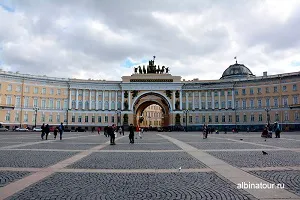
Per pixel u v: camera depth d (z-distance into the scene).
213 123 108.00
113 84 112.69
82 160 17.81
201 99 110.50
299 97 92.12
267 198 9.09
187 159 18.28
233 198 9.17
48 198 9.20
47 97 105.75
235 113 105.12
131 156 20.03
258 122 100.62
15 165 15.62
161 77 112.50
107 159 18.34
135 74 112.94
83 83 110.50
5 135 55.56
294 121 92.81
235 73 116.56
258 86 101.81
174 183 11.37
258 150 24.05
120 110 110.88
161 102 117.31
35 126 95.62
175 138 46.56
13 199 9.08
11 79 98.31
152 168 14.85
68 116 108.31
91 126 109.81
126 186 10.87
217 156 19.77
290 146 28.23
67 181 11.71
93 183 11.37
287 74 95.56
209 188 10.50
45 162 16.81
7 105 96.38
